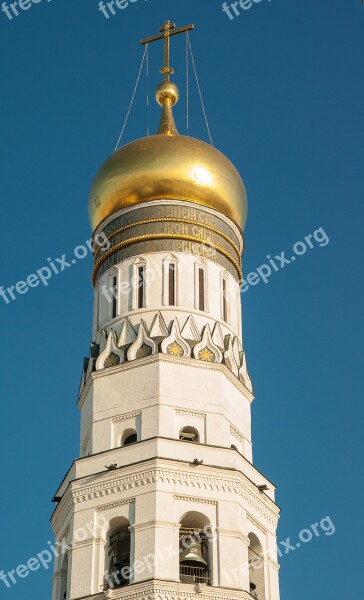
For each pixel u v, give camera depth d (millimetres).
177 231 73062
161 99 80812
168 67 82500
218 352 69875
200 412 67438
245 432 69625
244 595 62000
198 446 65938
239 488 65562
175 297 71312
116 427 67562
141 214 73500
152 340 69375
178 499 64188
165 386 67688
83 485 65688
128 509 64188
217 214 74375
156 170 73688
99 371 69562
